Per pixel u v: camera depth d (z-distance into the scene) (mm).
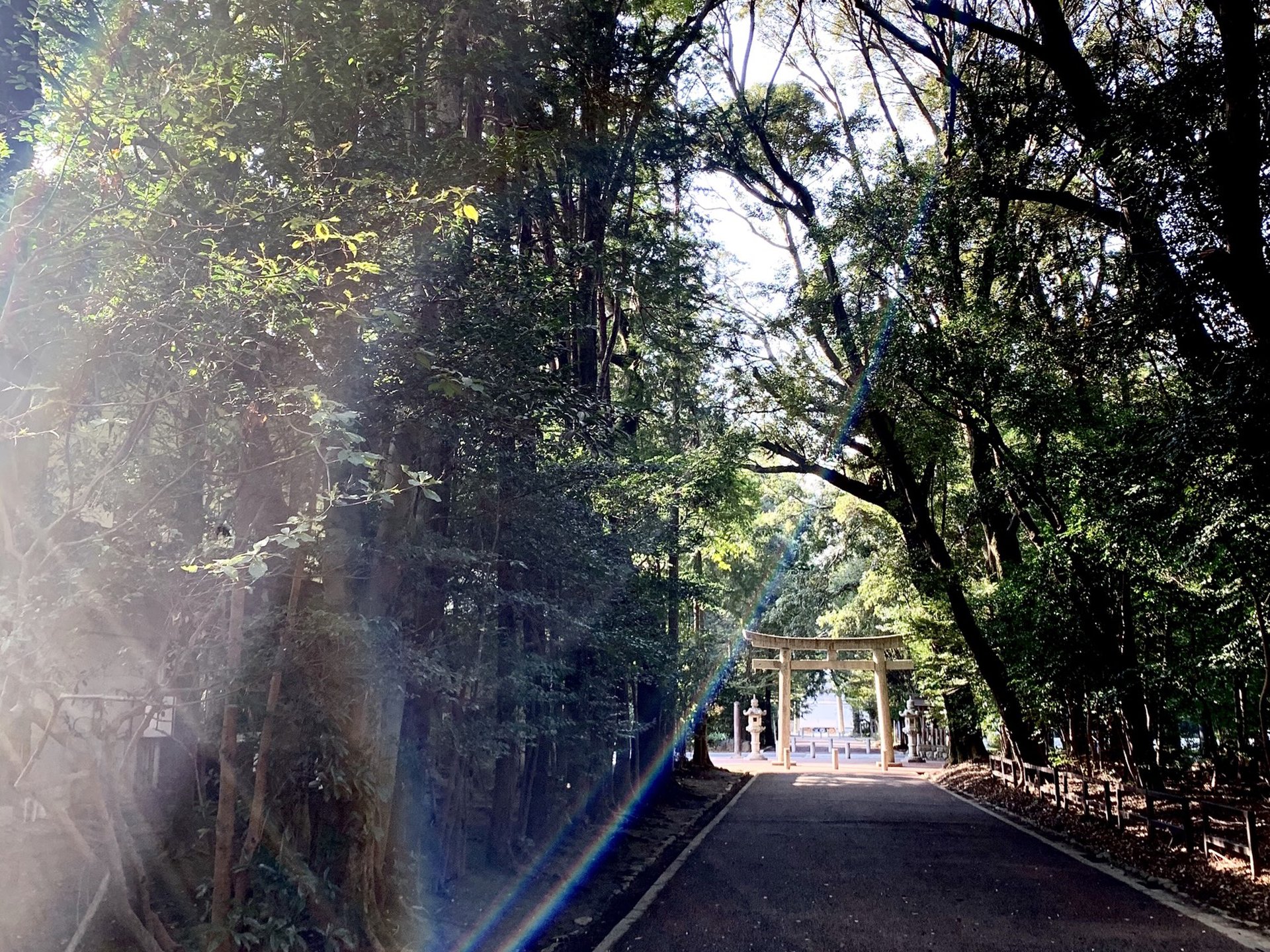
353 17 5594
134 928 4152
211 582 4469
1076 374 11484
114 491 4398
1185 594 11258
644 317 15594
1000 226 12383
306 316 4504
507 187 7680
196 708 5613
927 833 13648
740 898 8742
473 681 6918
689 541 14234
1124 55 10758
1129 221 9883
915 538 19516
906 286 13281
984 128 12062
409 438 6461
